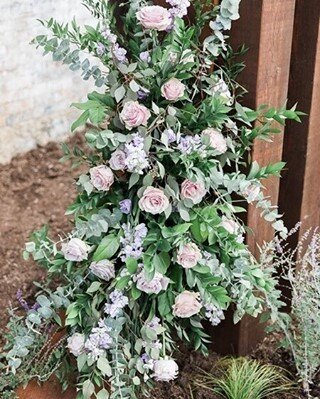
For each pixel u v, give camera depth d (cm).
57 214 341
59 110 385
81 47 172
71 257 167
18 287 287
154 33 169
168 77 166
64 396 184
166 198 164
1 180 354
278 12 181
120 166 167
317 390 195
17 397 182
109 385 181
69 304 175
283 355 209
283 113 178
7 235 321
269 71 186
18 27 364
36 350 192
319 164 217
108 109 169
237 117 179
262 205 183
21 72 365
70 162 375
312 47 198
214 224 170
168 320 175
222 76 182
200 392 192
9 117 363
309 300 190
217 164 178
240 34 182
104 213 170
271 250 209
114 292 169
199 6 176
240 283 179
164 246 166
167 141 163
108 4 179
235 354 208
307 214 220
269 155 196
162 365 171
